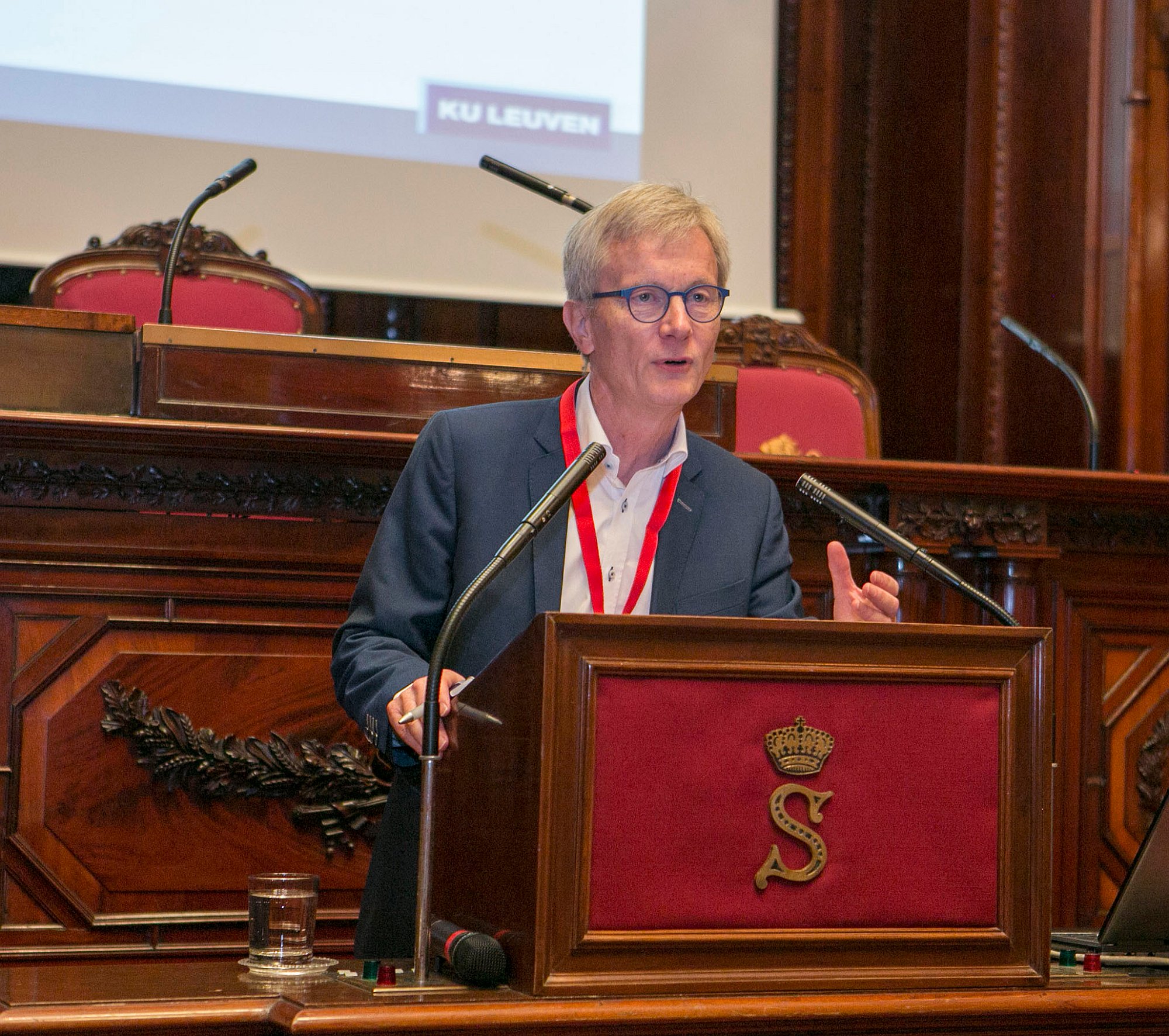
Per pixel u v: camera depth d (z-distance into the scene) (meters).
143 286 4.03
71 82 5.04
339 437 2.62
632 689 1.43
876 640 1.52
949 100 6.23
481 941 1.42
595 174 5.64
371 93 5.36
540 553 2.06
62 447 2.53
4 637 2.51
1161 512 3.28
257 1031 1.39
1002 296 6.15
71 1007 1.35
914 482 3.01
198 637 2.61
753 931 1.45
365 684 1.90
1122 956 1.78
